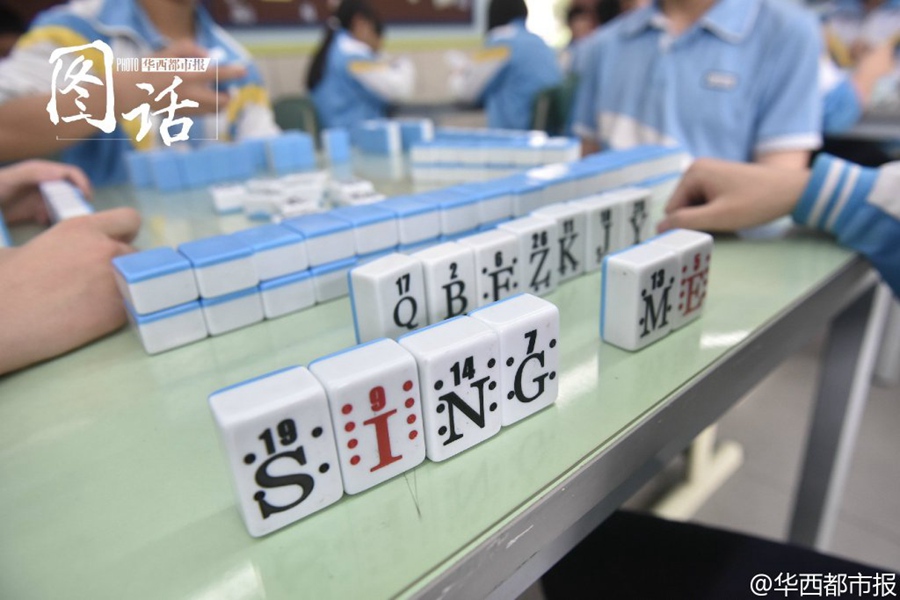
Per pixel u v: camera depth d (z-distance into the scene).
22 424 0.35
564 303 0.47
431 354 0.28
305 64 3.38
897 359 1.51
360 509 0.27
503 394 0.31
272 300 0.48
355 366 0.27
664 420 0.34
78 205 0.69
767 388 1.55
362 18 2.77
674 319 0.41
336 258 0.51
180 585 0.23
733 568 0.51
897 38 1.75
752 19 1.09
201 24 1.46
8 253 0.46
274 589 0.23
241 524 0.26
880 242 0.55
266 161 1.21
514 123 2.46
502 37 2.34
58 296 0.43
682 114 1.19
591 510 0.32
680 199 0.65
